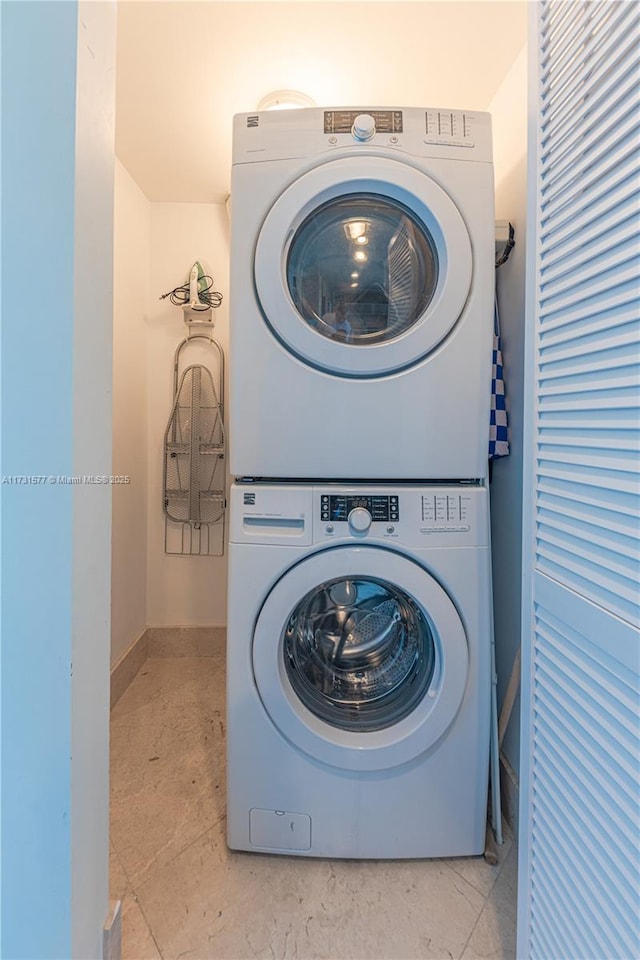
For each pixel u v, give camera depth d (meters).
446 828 1.04
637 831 0.50
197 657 2.09
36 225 0.57
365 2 1.07
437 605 0.98
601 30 0.58
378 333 1.05
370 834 1.03
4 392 0.56
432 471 1.02
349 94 1.38
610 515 0.57
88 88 0.61
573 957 0.60
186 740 1.49
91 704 0.67
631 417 0.53
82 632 0.64
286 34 1.17
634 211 0.52
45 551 0.59
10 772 0.58
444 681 0.99
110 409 0.70
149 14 1.11
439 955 0.88
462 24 1.14
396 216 1.02
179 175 1.83
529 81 0.75
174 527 2.09
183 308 2.03
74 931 0.63
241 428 1.02
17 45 0.55
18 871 0.59
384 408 1.01
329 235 1.04
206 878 1.02
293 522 1.00
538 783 0.72
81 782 0.64
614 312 0.56
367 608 1.11
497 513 1.40
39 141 0.56
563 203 0.66
